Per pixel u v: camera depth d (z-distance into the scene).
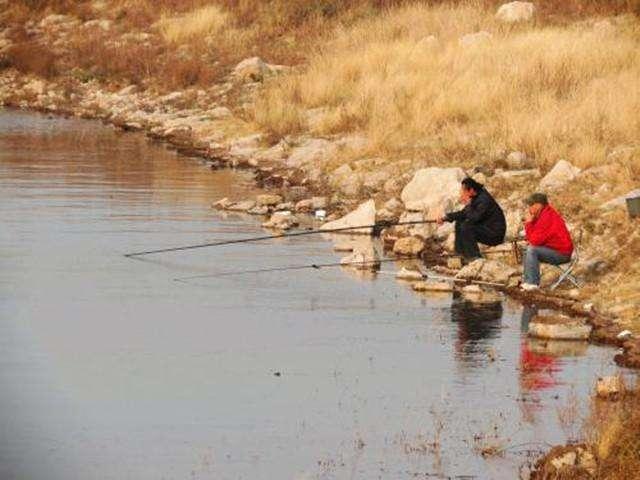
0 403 35.59
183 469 31.55
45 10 132.38
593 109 71.56
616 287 47.66
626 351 41.09
